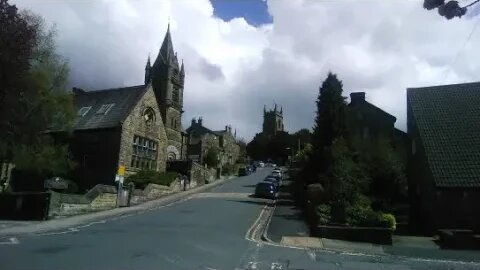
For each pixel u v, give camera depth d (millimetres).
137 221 24656
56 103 34875
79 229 20969
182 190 48656
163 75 61469
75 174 41562
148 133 45969
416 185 30109
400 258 16891
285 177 71125
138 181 40469
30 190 40562
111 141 41312
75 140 42594
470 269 15016
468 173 25281
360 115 38688
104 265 12922
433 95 32156
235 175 81125
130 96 46062
